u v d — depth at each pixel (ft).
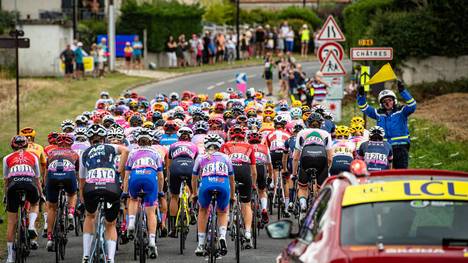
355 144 122.21
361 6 314.14
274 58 458.50
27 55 353.51
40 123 250.37
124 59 424.05
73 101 295.48
